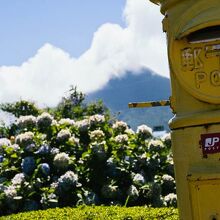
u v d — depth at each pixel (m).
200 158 2.32
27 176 5.81
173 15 2.45
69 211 4.48
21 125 6.55
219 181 2.25
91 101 17.02
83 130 6.46
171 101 2.50
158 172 6.27
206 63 2.34
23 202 5.61
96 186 5.96
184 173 2.38
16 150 6.23
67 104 16.52
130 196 5.72
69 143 6.30
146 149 6.38
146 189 5.88
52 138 6.38
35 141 6.26
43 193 5.64
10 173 6.14
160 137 6.80
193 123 2.35
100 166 6.02
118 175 6.00
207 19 2.27
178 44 2.40
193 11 2.36
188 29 2.31
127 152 6.20
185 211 2.37
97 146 6.06
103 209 4.55
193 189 2.30
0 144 6.25
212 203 2.26
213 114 2.30
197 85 2.36
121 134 6.62
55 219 4.15
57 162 5.91
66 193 5.66
